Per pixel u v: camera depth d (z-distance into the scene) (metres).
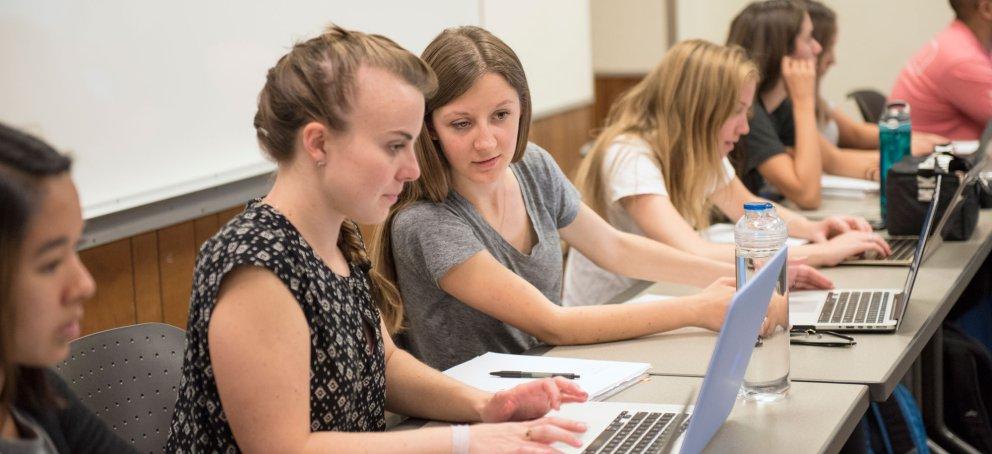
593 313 1.81
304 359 1.24
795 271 2.07
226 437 1.26
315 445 1.22
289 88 1.26
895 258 2.33
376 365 1.43
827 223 2.53
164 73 2.74
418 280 1.83
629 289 2.21
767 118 3.08
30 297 0.90
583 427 1.33
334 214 1.33
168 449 1.31
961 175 2.48
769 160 3.01
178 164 2.80
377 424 1.45
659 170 2.46
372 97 1.25
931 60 3.84
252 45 3.00
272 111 1.28
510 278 1.77
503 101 1.71
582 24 5.03
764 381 1.50
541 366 1.66
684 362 1.69
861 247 2.31
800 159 2.98
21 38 2.38
